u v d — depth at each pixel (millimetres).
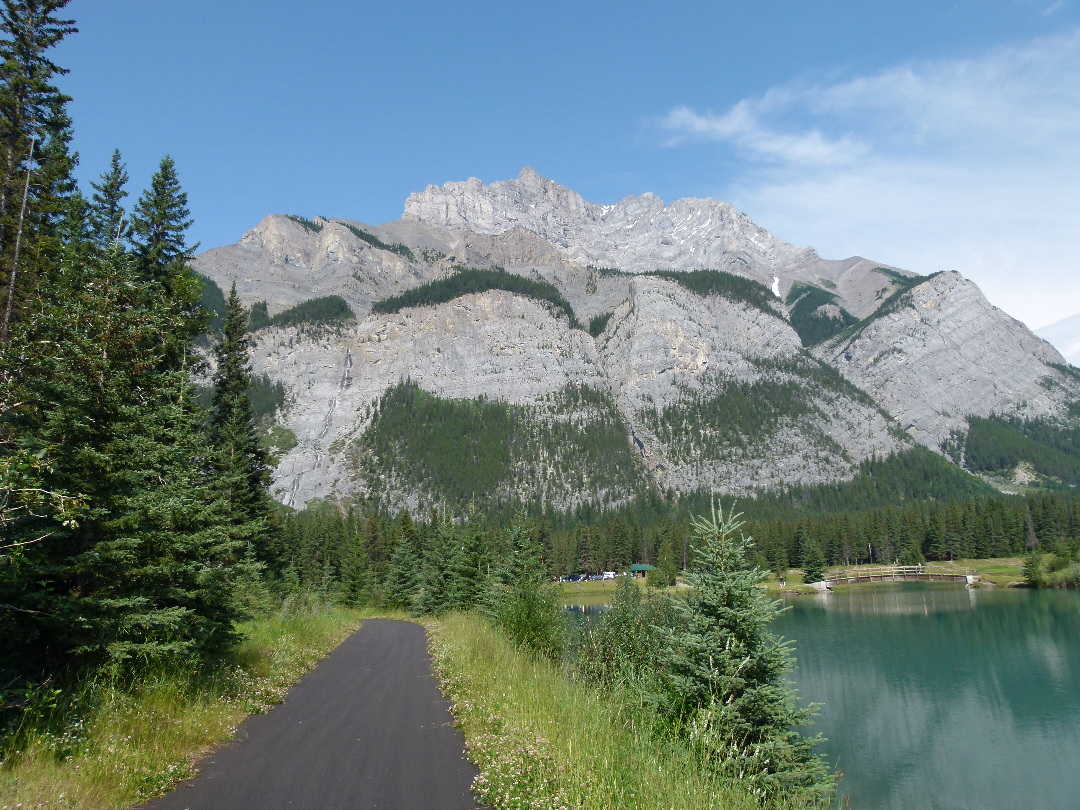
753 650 10609
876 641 57344
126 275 13055
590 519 168375
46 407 10664
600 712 9812
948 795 26922
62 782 6895
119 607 10633
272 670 15328
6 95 22094
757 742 10062
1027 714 37188
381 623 39875
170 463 12641
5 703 8414
